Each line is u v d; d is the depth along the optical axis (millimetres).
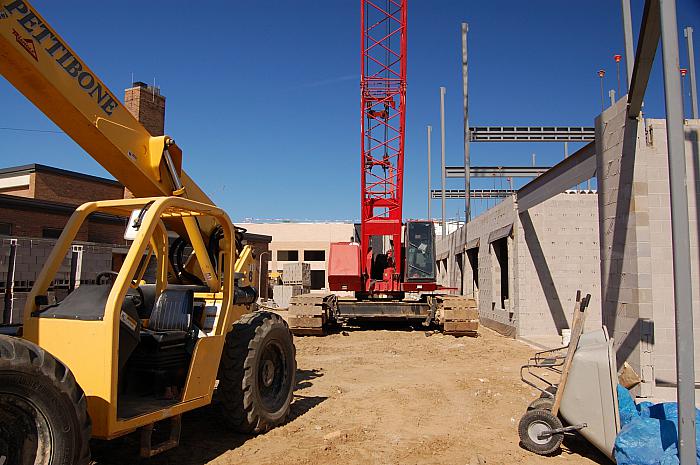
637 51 6664
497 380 9305
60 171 25047
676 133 3953
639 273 7820
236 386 5906
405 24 17094
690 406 3865
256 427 6035
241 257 7789
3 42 4816
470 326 15516
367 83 17203
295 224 56312
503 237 16500
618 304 8406
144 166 6258
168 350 5129
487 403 7824
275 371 6672
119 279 4262
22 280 9523
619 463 4832
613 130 8688
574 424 5539
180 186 6434
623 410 5488
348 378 9641
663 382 8070
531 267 15336
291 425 6547
